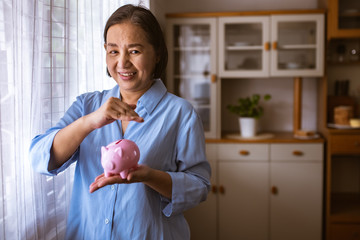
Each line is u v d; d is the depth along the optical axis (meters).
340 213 2.73
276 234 2.76
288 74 2.76
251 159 2.74
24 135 1.06
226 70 2.80
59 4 1.18
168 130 0.95
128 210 0.90
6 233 0.98
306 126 3.13
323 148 2.70
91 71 1.42
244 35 2.77
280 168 2.73
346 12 2.66
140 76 0.88
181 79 2.82
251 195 2.75
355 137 2.63
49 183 1.18
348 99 3.01
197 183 0.94
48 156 0.83
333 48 2.95
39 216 1.10
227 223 2.78
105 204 0.91
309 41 2.73
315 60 2.74
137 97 0.98
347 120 2.81
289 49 2.75
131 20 0.84
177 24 2.78
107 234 0.90
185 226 1.03
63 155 0.84
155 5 2.04
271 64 2.76
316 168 2.71
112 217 0.90
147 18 0.86
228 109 3.12
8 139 0.98
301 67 2.75
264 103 3.14
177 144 0.97
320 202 2.72
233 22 2.75
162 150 0.94
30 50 1.05
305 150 2.70
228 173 2.76
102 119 0.78
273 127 3.15
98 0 1.49
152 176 0.83
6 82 0.97
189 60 2.81
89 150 0.93
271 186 2.74
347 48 2.96
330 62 2.85
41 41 1.10
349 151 2.65
